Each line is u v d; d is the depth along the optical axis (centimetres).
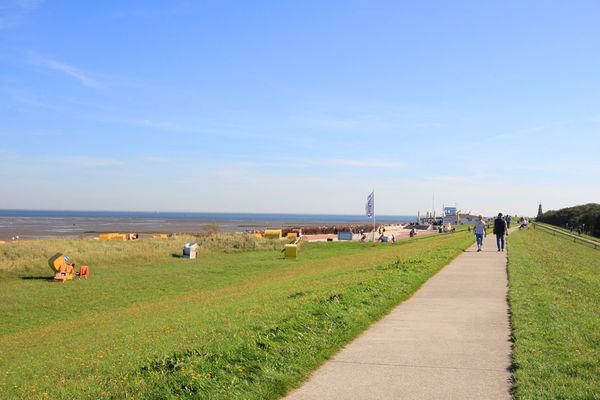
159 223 17288
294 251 4156
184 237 5381
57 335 1527
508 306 1199
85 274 3108
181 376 656
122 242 4681
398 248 4400
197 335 1030
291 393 637
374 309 1123
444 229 9269
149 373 701
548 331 901
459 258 2444
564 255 2939
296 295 1514
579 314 1050
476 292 1412
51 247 3941
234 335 918
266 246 4962
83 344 1270
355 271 2195
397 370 721
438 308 1180
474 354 794
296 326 938
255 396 612
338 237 6894
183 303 2012
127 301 2323
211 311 1499
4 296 2444
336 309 1086
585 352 763
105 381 716
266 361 733
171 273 3241
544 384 632
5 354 1281
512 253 2678
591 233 8431
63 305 2248
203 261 3944
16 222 16925
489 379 675
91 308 2184
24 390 785
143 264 3734
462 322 1028
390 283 1480
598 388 610
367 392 636
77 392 686
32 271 3253
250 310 1327
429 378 684
